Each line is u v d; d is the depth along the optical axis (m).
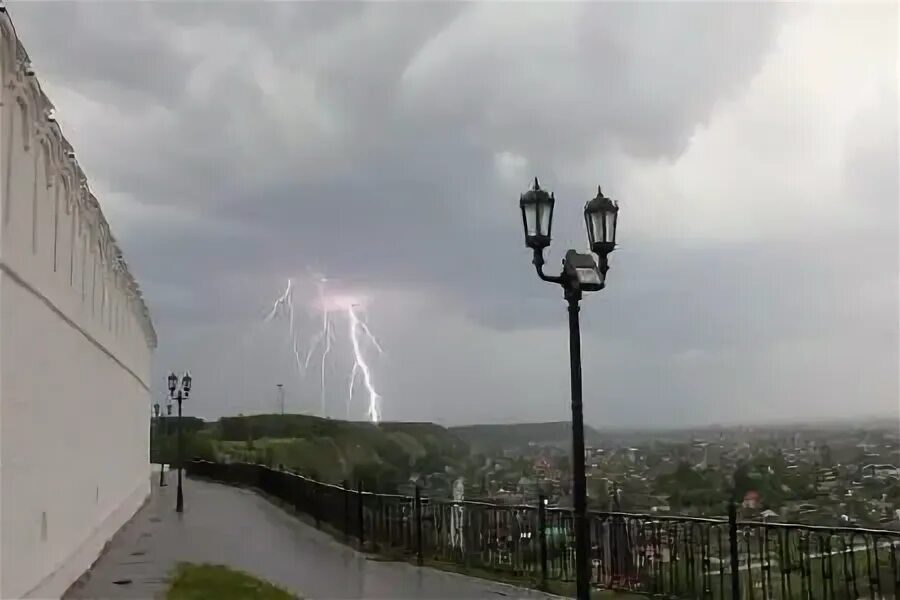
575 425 9.36
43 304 11.29
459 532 15.06
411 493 17.12
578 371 9.38
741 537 9.91
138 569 15.66
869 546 8.72
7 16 8.48
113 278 19.80
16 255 9.54
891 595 8.52
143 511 28.88
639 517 11.38
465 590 12.70
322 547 18.73
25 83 9.57
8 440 9.33
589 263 9.46
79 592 13.20
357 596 12.41
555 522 12.94
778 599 9.46
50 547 11.95
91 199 14.98
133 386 27.31
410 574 14.41
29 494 10.49
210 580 13.41
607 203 9.50
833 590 8.87
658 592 10.99
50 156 11.23
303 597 12.40
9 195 9.16
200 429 70.00
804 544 9.25
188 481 50.81
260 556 17.22
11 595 9.56
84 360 15.42
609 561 11.85
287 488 30.03
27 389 10.30
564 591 11.98
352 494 19.70
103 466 18.78
